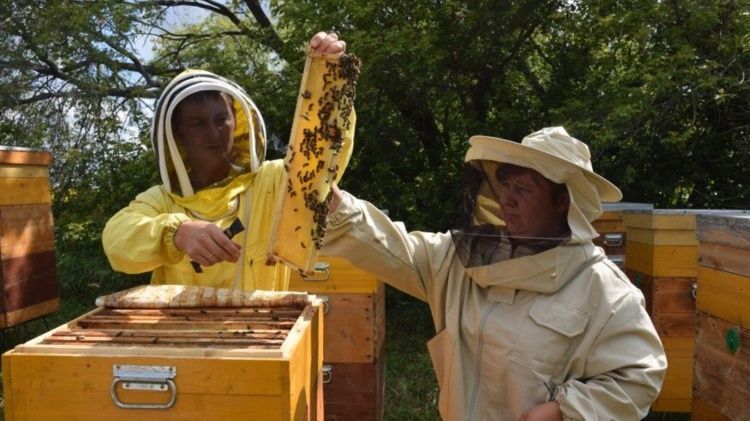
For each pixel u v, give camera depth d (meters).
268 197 2.02
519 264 1.65
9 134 7.74
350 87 1.66
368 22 6.20
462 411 1.75
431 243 1.95
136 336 1.50
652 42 5.71
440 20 6.13
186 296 1.78
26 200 4.90
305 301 1.79
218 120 1.95
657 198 6.22
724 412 2.57
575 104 5.42
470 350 1.80
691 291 3.62
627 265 4.08
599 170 5.81
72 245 7.53
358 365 3.71
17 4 7.28
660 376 1.60
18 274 4.80
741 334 2.45
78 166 7.46
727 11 5.52
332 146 1.66
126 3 7.55
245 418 1.35
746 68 5.52
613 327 1.62
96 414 1.37
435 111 6.67
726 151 6.09
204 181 2.03
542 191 1.64
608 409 1.55
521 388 1.64
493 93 6.63
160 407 1.35
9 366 1.37
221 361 1.34
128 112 7.64
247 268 1.95
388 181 6.63
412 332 5.90
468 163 1.73
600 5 5.64
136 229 1.75
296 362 1.43
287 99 6.79
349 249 1.84
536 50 6.62
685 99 5.55
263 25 8.48
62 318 6.19
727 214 2.87
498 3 5.86
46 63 7.75
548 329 1.65
